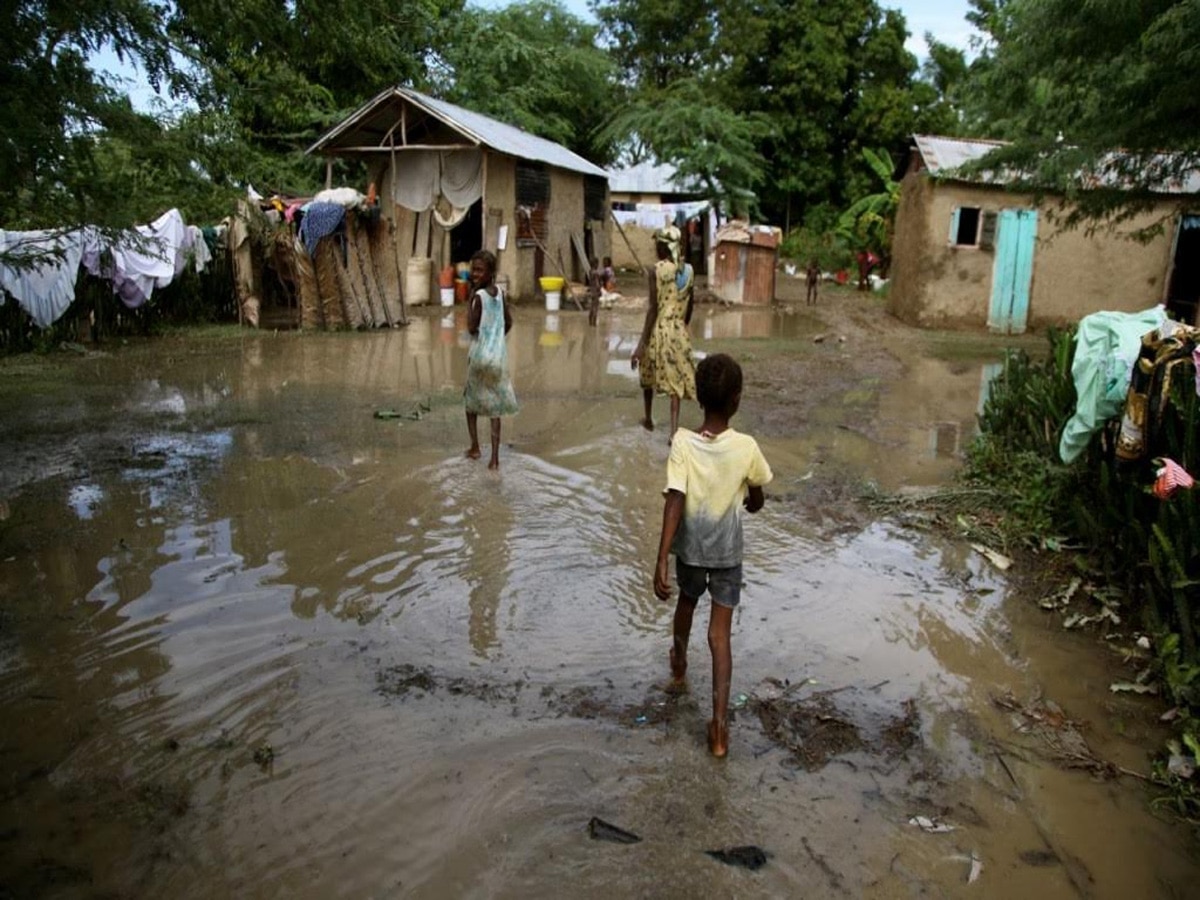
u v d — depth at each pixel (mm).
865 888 2699
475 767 3176
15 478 6168
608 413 8703
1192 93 7461
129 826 2832
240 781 3062
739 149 27891
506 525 5520
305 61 5945
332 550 5039
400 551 5055
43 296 10992
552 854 2773
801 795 3115
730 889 2664
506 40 26719
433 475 6434
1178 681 3742
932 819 3031
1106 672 4082
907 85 35812
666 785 3131
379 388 9594
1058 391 6504
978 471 6777
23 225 7496
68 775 3064
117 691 3578
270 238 13672
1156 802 3164
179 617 4203
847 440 8016
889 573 5082
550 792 3061
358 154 19625
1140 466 4887
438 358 11781
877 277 26109
